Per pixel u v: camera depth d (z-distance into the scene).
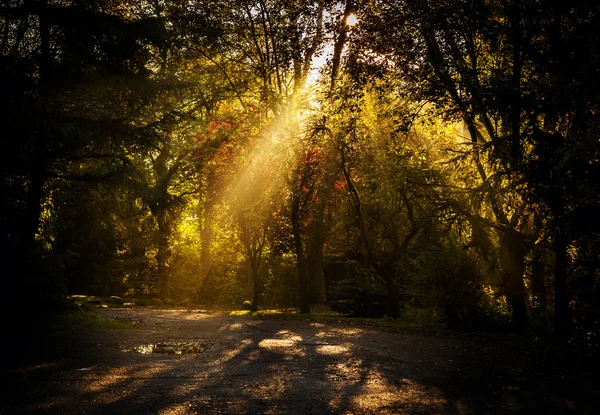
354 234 28.67
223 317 22.20
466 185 16.30
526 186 12.98
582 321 11.49
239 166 26.06
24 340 12.13
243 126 24.91
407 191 20.14
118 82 15.86
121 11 19.03
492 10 15.26
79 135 14.70
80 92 15.86
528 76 15.41
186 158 30.23
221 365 9.73
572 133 12.10
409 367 9.92
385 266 23.00
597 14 11.46
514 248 15.80
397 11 16.39
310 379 8.62
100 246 32.97
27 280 14.98
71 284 35.41
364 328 17.83
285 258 37.50
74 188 18.47
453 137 19.64
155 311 25.42
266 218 26.80
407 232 25.73
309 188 23.27
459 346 13.01
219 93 28.73
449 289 16.97
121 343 12.39
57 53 15.82
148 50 17.64
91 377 8.21
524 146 14.02
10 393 7.00
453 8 14.66
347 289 25.25
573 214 10.63
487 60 17.14
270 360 10.48
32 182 15.62
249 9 25.73
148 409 6.44
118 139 16.09
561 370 9.64
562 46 12.39
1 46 15.55
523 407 6.94
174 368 9.26
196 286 38.72
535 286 20.59
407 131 16.56
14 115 13.61
